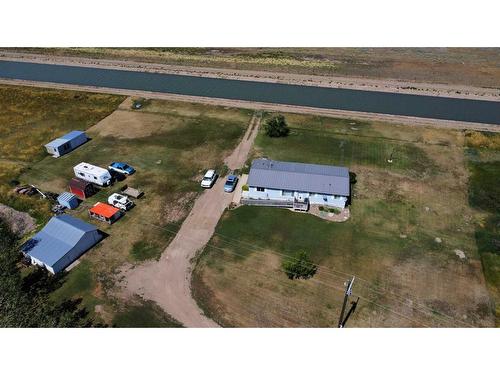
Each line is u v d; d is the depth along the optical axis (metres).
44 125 81.75
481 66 109.50
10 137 77.50
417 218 57.53
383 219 57.25
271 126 76.19
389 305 45.41
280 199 60.38
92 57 116.50
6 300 42.09
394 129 79.31
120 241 53.59
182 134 77.69
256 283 47.75
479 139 75.31
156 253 51.84
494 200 60.94
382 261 50.75
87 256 51.34
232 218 57.34
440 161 69.75
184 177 65.88
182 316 44.09
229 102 89.94
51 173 67.19
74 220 53.78
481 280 48.47
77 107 88.56
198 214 58.12
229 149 73.00
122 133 78.38
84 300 45.69
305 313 44.41
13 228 55.41
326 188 58.75
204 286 47.53
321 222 56.56
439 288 47.47
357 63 111.12
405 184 64.25
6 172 67.06
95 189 62.84
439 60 113.75
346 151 72.44
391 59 114.31
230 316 44.12
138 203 60.19
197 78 103.19
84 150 73.31
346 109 87.31
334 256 51.31
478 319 44.09
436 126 80.25
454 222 56.94
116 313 44.28
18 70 109.12
